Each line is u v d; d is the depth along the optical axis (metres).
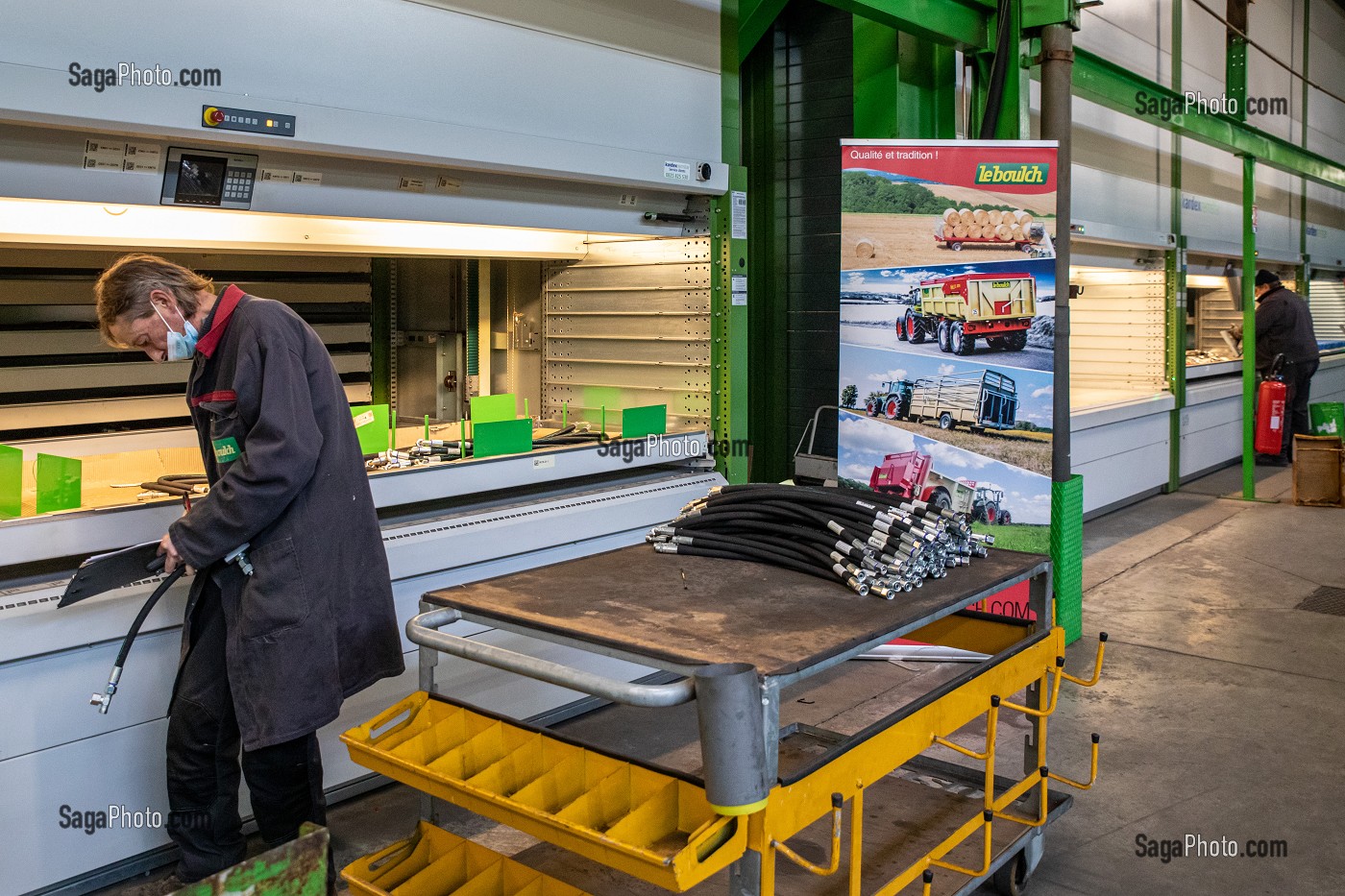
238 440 2.51
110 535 2.66
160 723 2.81
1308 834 3.08
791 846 2.63
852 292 4.31
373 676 2.71
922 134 5.18
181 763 2.57
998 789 2.96
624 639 2.09
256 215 3.38
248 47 2.70
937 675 4.47
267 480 2.37
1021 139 4.57
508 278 4.96
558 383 4.85
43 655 2.57
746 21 5.51
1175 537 7.00
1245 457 8.27
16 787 2.55
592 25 3.62
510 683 3.67
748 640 2.08
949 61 5.11
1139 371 8.48
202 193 2.69
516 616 2.27
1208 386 9.15
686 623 2.20
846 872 2.49
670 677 4.32
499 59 3.33
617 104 3.75
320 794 2.66
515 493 3.86
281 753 2.55
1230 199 9.62
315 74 2.85
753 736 1.80
